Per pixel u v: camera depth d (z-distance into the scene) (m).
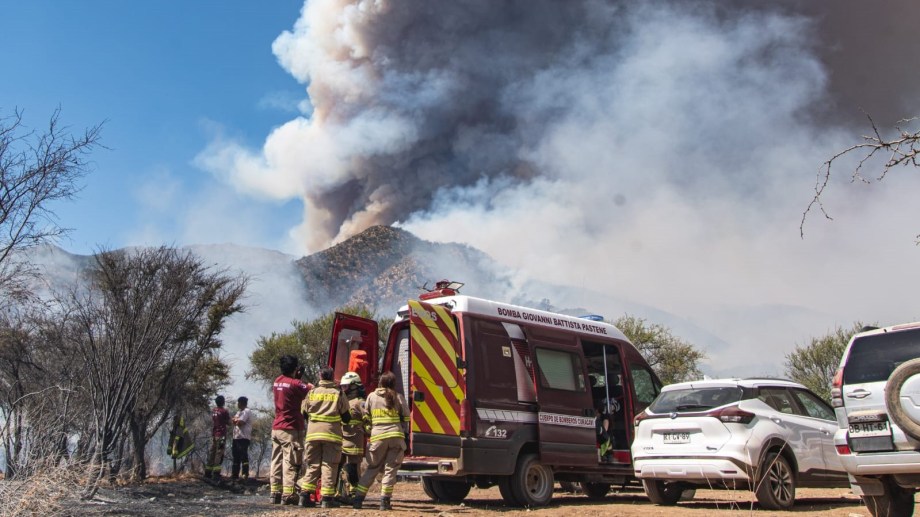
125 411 11.30
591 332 12.08
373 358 10.72
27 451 8.47
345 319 10.48
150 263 12.47
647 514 8.82
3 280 10.98
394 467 9.02
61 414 9.77
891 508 7.32
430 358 9.43
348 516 8.11
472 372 9.79
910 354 7.01
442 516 8.45
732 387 9.72
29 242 9.17
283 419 9.72
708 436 9.29
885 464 6.92
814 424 10.20
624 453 11.79
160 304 12.11
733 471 9.02
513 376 10.34
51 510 7.59
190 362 15.51
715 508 9.68
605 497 12.73
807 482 9.82
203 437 18.78
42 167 8.98
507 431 9.99
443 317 9.83
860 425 7.18
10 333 12.59
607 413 11.88
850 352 7.45
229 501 11.00
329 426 9.14
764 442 9.25
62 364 12.50
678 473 9.44
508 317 10.67
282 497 9.62
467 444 9.44
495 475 10.12
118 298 11.81
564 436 10.72
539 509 9.70
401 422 9.12
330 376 9.40
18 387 12.26
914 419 6.25
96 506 8.63
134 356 11.42
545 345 11.02
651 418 9.93
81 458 10.19
